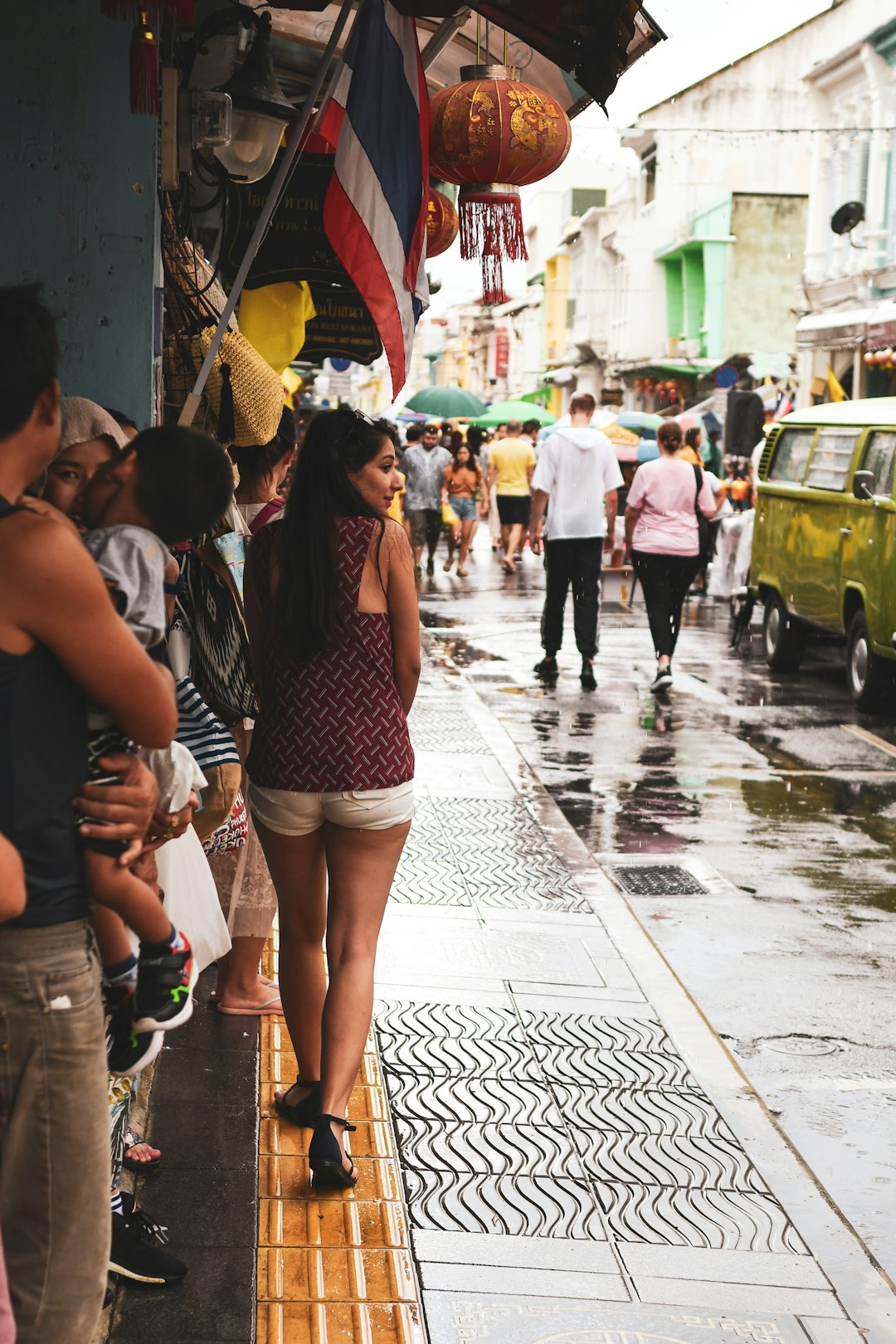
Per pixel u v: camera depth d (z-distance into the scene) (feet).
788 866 22.95
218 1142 12.84
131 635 7.00
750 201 137.18
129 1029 7.91
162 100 16.21
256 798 12.74
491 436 103.04
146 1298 10.43
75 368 14.34
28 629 6.72
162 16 14.24
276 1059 14.71
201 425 16.37
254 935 15.67
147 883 8.50
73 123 14.02
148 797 7.34
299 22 22.44
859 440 37.37
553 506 37.17
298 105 25.54
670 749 31.07
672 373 150.20
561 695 36.94
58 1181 7.27
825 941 19.56
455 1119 13.71
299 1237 11.48
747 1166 13.19
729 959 18.76
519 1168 12.85
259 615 12.68
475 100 17.51
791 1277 11.43
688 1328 10.63
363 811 12.38
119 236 14.21
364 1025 12.42
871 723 34.35
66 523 6.86
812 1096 14.94
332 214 15.55
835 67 94.58
